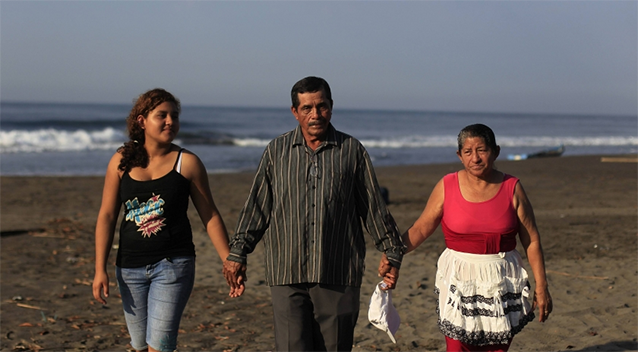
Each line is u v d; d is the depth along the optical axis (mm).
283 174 3266
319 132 3234
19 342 4988
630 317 5191
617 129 79500
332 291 3240
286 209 3240
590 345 4559
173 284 3336
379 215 3303
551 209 11922
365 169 3303
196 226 10820
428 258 8109
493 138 3232
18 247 9086
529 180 16938
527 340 4758
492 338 3184
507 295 3230
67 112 79750
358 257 3295
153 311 3314
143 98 3385
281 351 3270
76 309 6023
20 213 11992
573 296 5996
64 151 29203
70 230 10375
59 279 7285
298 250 3201
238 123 64812
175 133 3412
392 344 4844
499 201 3240
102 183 17172
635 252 7973
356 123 81375
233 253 3287
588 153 34156
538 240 3348
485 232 3223
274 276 3262
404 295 6344
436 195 3426
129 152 3363
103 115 70000
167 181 3352
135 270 3354
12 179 17422
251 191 3357
